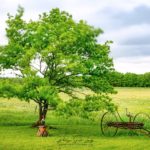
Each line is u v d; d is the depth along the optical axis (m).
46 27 35.06
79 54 36.38
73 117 45.78
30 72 33.41
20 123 42.41
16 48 36.00
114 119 45.12
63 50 35.69
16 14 37.94
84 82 36.94
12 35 37.53
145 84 167.25
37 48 35.00
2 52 36.31
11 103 69.62
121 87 166.12
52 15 37.88
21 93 33.97
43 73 36.38
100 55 36.50
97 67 36.41
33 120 45.94
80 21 36.41
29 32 36.66
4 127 38.38
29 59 34.81
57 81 36.69
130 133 35.25
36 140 30.02
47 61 35.78
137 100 89.56
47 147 27.16
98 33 36.19
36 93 33.16
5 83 34.41
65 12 38.09
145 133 34.00
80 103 33.28
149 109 66.69
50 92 32.69
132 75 168.62
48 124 42.53
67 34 34.19
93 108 33.88
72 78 36.47
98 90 37.16
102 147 27.62
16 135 32.66
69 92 37.41
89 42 35.94
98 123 43.16
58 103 32.34
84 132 36.00
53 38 34.25
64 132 35.69
